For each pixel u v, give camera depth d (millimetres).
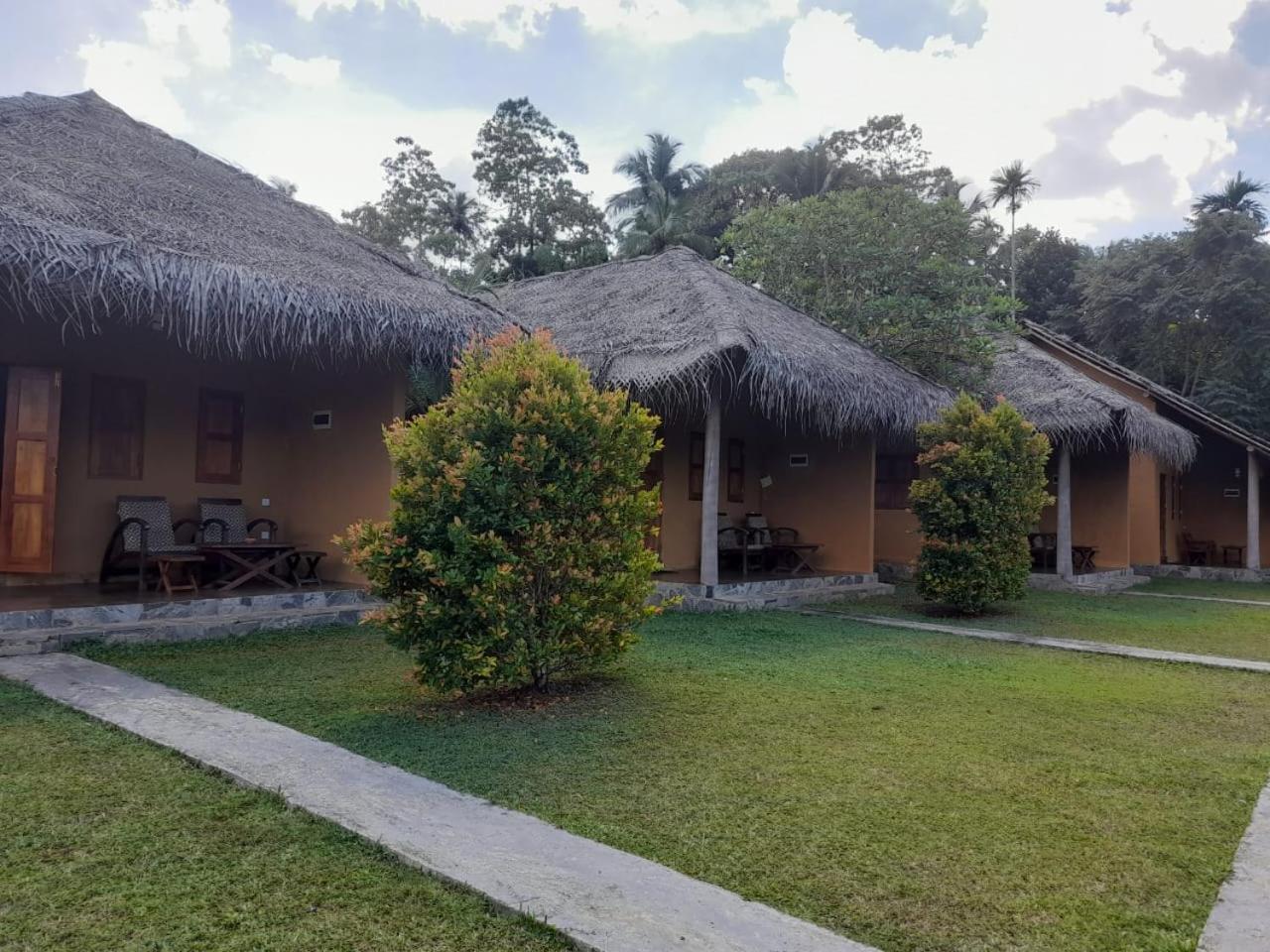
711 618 9961
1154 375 30453
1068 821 3854
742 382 10383
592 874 3186
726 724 5324
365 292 8438
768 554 14000
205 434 10195
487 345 6254
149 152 9766
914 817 3850
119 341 9539
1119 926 2924
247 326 7676
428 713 5410
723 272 14312
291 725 5070
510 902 2934
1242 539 20453
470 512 5398
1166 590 15406
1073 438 14852
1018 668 7426
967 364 16188
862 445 13469
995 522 10609
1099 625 10445
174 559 8219
